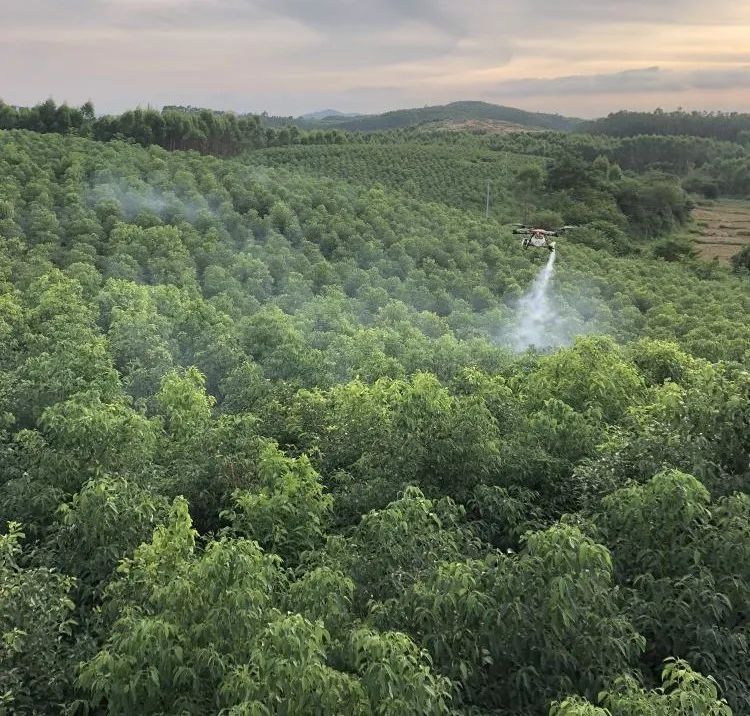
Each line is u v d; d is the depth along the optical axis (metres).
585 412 19.66
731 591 11.38
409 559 11.89
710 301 67.19
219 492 16.77
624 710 8.53
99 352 23.50
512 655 10.00
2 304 31.73
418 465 15.83
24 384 21.58
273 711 7.98
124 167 74.94
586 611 10.10
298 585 10.69
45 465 15.50
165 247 54.53
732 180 174.38
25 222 56.25
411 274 62.56
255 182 79.38
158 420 20.52
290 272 56.88
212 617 9.37
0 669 10.22
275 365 30.05
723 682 10.46
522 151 171.62
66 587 11.80
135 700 8.88
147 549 11.23
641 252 100.69
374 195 88.44
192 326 36.38
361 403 19.06
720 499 12.91
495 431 16.80
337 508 15.97
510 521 14.91
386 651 8.43
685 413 15.67
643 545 12.12
